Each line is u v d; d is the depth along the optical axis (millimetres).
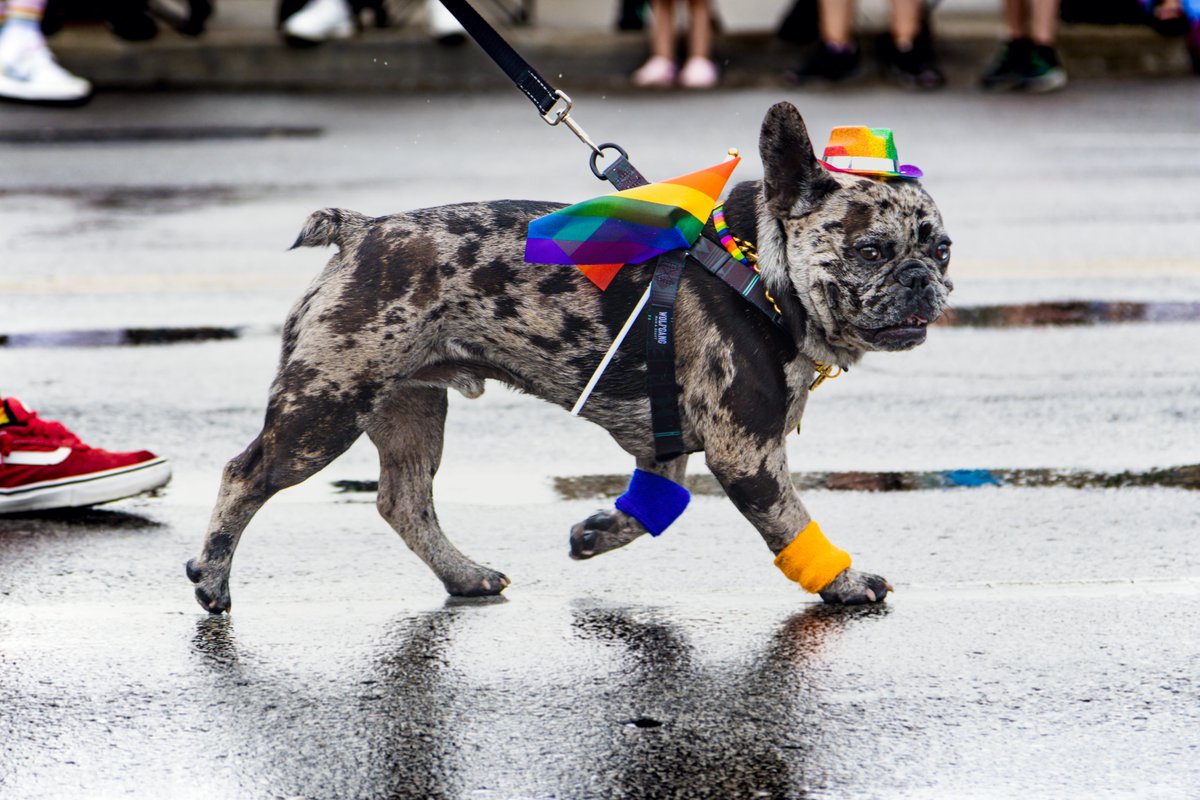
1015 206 15039
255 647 6078
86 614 6410
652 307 6059
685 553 7195
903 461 8500
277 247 13391
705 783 5004
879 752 5195
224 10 25828
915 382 10078
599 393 6266
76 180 16172
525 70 6605
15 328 11078
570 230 5980
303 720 5445
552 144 18031
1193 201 15227
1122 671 5797
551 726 5398
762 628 6242
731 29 25953
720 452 6133
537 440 9008
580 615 6422
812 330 6094
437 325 6176
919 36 22734
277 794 4934
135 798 4906
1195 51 23734
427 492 6684
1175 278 12508
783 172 5918
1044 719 5422
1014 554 7074
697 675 5805
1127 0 24422
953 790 4945
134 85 22734
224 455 8625
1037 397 9680
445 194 14984
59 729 5367
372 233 6207
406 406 6539
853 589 6445
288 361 6188
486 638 6180
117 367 10250
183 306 11711
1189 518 7523
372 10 24234
